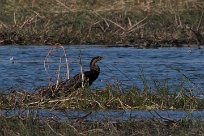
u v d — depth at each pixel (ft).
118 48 150.00
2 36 158.20
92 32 162.20
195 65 130.21
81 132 74.59
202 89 100.01
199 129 75.46
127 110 88.58
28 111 82.58
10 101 90.53
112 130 75.05
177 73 120.88
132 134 74.64
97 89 93.76
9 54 142.00
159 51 146.20
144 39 157.89
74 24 167.02
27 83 110.73
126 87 101.50
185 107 89.86
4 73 120.88
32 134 73.92
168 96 91.91
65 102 90.02
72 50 146.41
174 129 77.30
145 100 90.79
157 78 114.93
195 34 156.87
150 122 79.71
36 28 162.09
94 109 88.84
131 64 130.31
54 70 124.16
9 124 77.25
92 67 96.89
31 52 144.05
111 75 117.70
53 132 73.97
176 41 157.79
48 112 86.33
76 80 93.71
